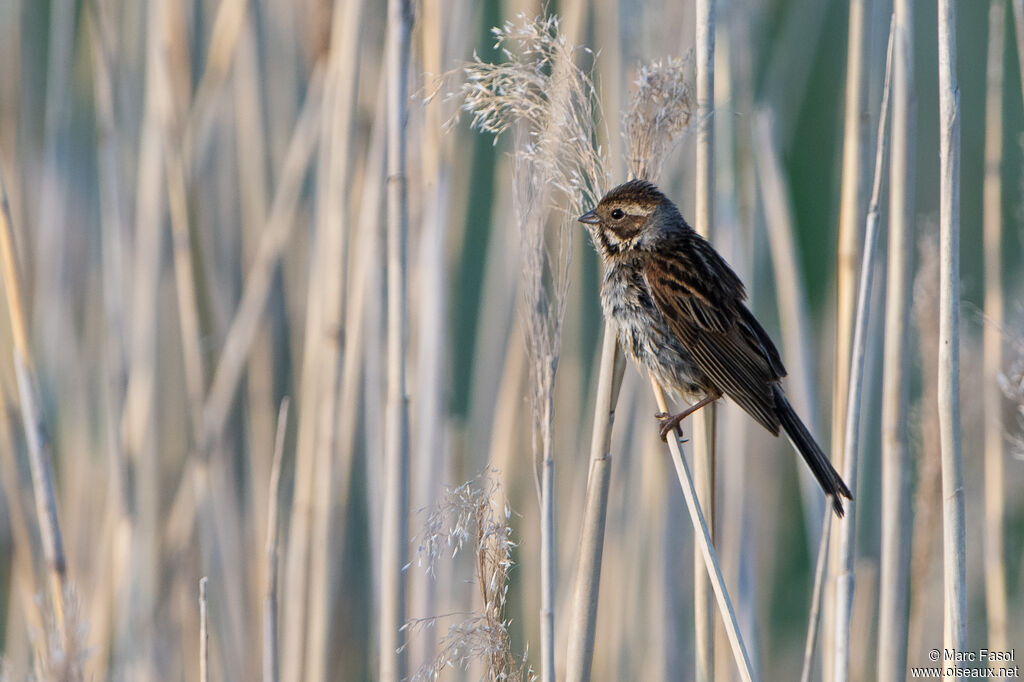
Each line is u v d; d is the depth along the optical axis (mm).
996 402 9164
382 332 10141
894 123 7789
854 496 7395
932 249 9383
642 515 10352
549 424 6965
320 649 9430
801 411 9969
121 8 11789
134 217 11414
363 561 11008
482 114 6832
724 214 9961
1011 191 14609
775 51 12227
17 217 11781
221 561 10742
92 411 11719
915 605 9375
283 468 11367
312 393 9867
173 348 11664
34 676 6543
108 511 10648
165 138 10562
